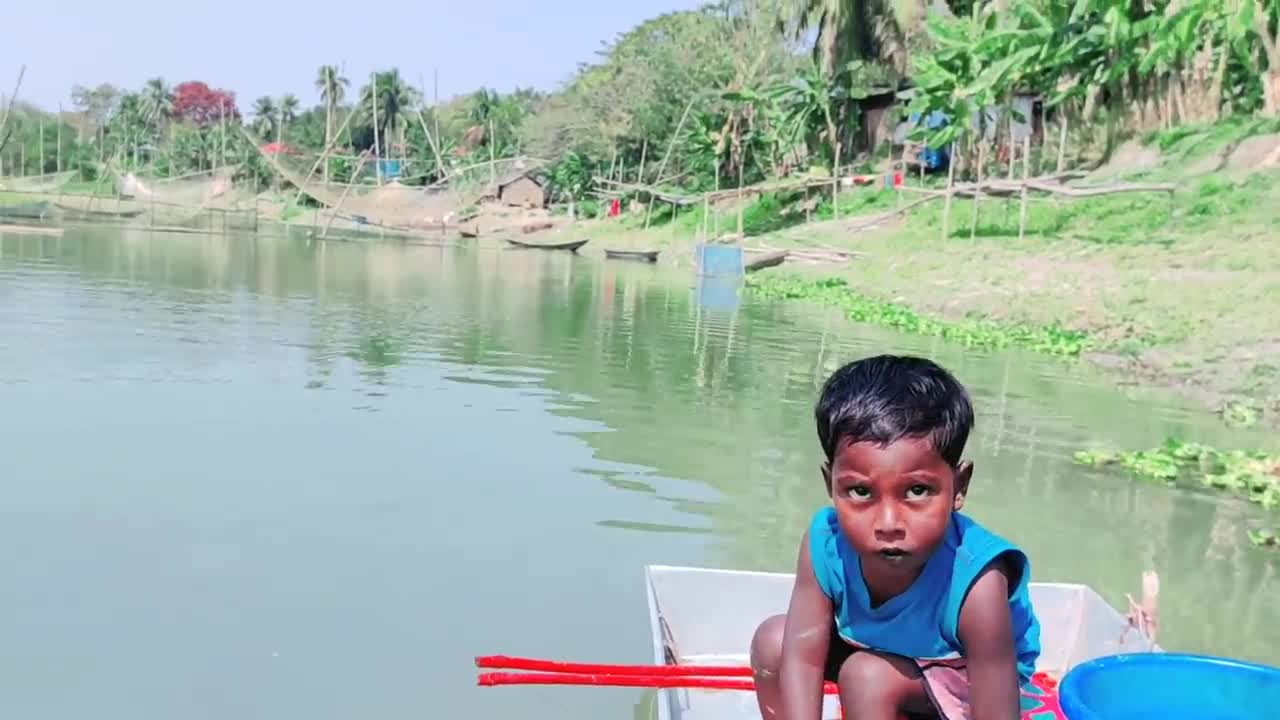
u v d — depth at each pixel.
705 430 8.62
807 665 2.79
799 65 43.62
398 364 11.26
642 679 3.50
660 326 15.81
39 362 10.31
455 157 73.56
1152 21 21.44
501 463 7.39
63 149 82.50
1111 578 5.71
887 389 2.46
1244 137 21.06
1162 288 15.88
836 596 2.77
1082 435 9.01
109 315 14.02
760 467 7.53
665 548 5.83
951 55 24.62
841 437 2.48
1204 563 5.99
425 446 7.77
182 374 10.06
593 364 11.86
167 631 4.57
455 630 4.69
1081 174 21.92
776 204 37.34
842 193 35.25
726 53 47.56
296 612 4.81
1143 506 7.01
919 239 24.55
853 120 38.00
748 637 4.52
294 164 61.84
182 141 89.81
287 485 6.67
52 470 6.80
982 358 13.26
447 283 22.66
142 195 60.03
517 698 4.11
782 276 24.84
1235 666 2.92
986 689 2.56
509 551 5.69
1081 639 4.43
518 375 10.91
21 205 50.97
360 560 5.47
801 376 11.48
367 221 52.03
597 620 4.84
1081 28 23.05
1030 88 28.02
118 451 7.30
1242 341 12.61
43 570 5.18
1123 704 2.91
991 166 29.70
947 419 2.45
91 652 4.36
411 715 3.95
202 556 5.44
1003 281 18.52
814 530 2.82
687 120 49.44
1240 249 16.89
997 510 6.85
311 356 11.49
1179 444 8.33
